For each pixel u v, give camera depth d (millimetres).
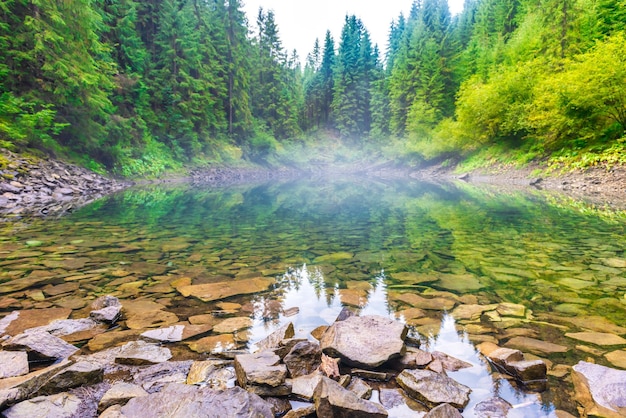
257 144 42781
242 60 44062
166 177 26125
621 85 15617
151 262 5262
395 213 10992
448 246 6375
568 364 2445
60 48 15430
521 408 1995
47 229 7609
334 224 8922
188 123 31344
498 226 8375
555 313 3357
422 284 4281
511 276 4539
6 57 14586
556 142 20766
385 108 55094
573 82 17203
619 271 4688
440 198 15469
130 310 3467
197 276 4617
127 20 25891
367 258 5566
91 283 4266
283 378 2152
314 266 5117
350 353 2510
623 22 21875
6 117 13891
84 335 2928
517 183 20594
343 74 63875
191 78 31422
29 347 2494
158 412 1837
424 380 2213
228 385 2229
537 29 27875
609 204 11719
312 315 3402
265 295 3941
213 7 45781
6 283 4184
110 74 22344
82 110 16797
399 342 2631
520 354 2441
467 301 3705
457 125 31797
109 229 7844
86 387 2178
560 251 5859
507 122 25062
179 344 2805
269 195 17625
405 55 53625
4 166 12250
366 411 1904
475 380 2297
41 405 1923
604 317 3250
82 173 16438
